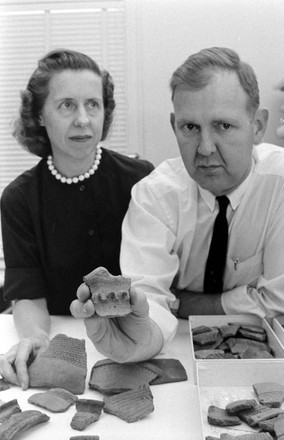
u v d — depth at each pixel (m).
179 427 0.98
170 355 1.29
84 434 0.96
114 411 1.02
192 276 1.51
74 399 1.08
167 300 1.36
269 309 1.40
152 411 1.02
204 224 1.41
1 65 3.25
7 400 1.09
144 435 0.95
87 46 3.18
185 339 1.39
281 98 3.00
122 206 1.64
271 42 3.00
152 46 3.07
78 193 1.62
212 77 1.20
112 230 1.64
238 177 1.30
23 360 1.18
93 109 1.53
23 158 3.31
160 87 3.10
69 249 1.62
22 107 1.62
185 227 1.42
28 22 3.21
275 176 1.38
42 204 1.63
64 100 1.50
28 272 1.59
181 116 1.24
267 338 1.33
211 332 1.32
